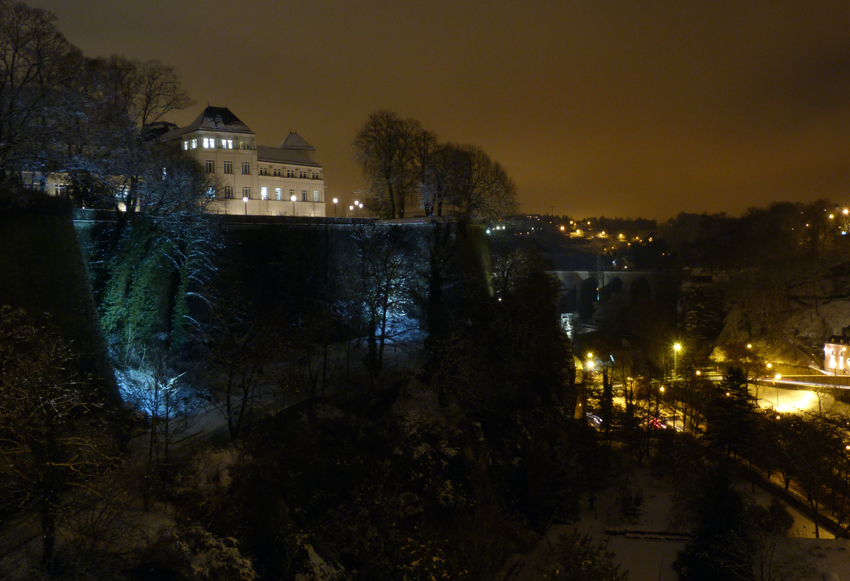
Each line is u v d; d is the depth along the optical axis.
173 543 28.25
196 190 51.28
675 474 61.84
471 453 48.62
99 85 43.88
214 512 32.22
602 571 35.34
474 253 79.31
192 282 50.28
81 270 40.38
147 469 31.56
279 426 41.53
